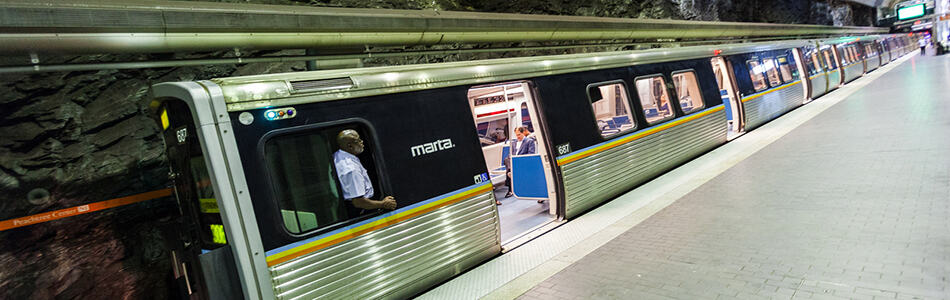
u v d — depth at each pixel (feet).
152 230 16.72
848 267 10.18
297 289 11.43
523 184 21.04
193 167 11.84
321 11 18.49
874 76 57.16
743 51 32.76
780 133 28.35
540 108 18.40
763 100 33.17
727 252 12.10
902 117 25.35
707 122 27.02
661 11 46.98
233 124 11.19
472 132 15.92
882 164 17.42
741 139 29.19
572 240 15.70
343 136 12.53
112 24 13.75
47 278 14.46
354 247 12.44
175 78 18.29
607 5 41.55
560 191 18.44
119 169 16.31
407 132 14.19
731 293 10.02
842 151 20.45
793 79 39.14
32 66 13.19
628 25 34.58
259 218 11.15
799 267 10.61
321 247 11.90
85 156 15.75
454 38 24.39
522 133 23.76
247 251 10.91
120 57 17.02
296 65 22.06
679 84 37.52
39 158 14.87
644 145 22.45
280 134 11.84
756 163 21.47
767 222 13.67
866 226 12.15
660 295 10.50
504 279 13.50
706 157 25.63
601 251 13.92
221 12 15.83
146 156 16.96
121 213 16.14
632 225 15.84
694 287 10.57
